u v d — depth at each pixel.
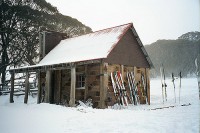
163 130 6.69
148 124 7.59
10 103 17.72
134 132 6.52
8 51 29.64
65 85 17.28
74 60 14.90
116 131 6.69
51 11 33.41
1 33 27.92
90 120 8.58
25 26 29.81
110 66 14.59
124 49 15.70
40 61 19.64
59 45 21.22
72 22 35.62
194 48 84.50
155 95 23.95
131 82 15.75
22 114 9.87
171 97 21.91
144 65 17.34
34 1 31.78
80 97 15.60
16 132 6.53
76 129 7.05
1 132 6.44
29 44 29.16
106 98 13.73
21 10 29.33
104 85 13.75
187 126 7.15
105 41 16.03
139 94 16.42
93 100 14.48
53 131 6.78
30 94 23.25
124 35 15.92
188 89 28.97
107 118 8.97
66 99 16.97
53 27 32.56
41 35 21.42
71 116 9.59
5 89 27.03
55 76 18.11
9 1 29.16
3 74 27.77
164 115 9.62
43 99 18.61
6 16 28.39
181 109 11.95
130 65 16.05
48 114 10.13
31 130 6.83
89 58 14.49
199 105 14.15
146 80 17.31
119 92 14.39
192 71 76.19
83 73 15.56
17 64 29.28
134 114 10.04
